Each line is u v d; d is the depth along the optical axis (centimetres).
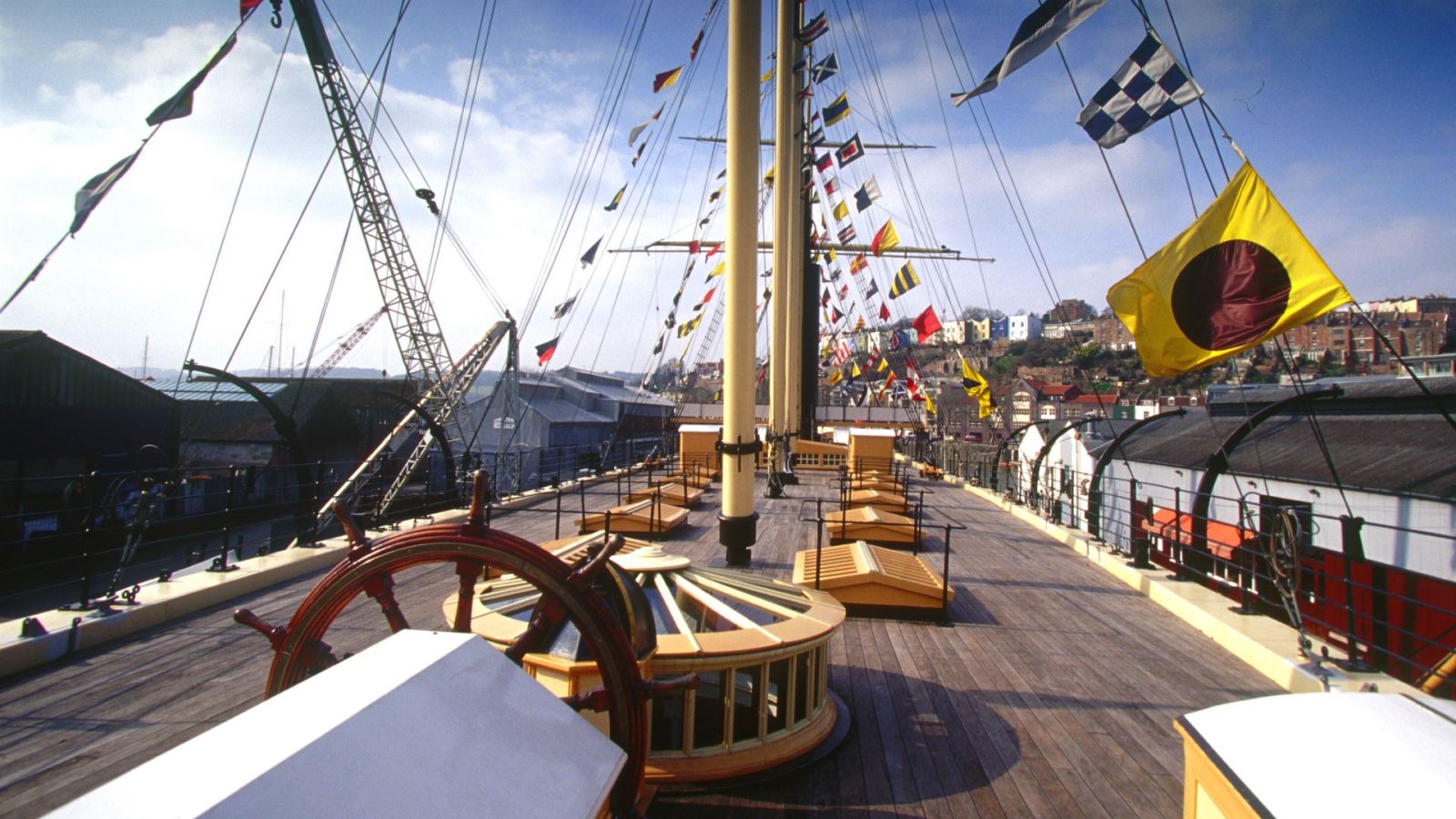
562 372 6162
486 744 213
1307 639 734
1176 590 1008
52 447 2523
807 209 3042
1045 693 692
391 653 239
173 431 2952
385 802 173
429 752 197
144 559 2320
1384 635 940
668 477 2217
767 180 3042
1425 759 209
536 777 214
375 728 193
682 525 1537
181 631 795
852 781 521
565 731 242
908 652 803
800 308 2856
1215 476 1209
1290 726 240
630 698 356
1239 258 712
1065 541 1489
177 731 566
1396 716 235
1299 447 1436
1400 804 193
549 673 421
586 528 1398
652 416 6116
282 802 158
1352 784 206
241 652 735
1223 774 232
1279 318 691
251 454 3278
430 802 181
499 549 361
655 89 1792
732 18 1045
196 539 2569
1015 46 808
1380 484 1136
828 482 2475
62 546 2358
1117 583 1149
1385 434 1316
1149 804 500
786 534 1481
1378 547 1116
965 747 578
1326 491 1212
